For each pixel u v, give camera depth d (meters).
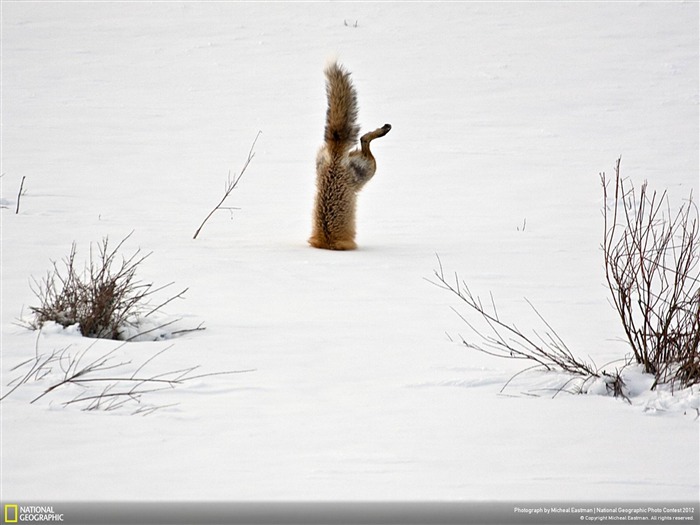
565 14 43.91
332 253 14.49
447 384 8.34
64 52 37.09
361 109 30.52
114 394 7.59
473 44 39.47
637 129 28.14
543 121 29.16
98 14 43.31
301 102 31.64
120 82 33.28
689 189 21.23
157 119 28.58
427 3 45.94
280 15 43.84
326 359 8.99
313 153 25.19
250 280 12.34
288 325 10.22
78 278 10.30
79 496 5.74
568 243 15.94
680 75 35.06
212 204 19.02
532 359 9.07
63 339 9.23
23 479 5.96
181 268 12.81
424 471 6.32
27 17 42.16
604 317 11.02
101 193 19.33
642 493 6.07
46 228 15.12
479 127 28.38
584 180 22.14
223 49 38.53
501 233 16.89
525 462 6.55
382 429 7.13
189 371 8.44
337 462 6.43
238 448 6.63
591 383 8.37
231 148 25.48
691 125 28.70
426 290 12.16
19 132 25.73
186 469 6.21
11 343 9.01
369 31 41.50
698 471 6.48
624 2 45.59
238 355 9.02
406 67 36.25
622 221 18.06
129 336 9.73
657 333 9.01
